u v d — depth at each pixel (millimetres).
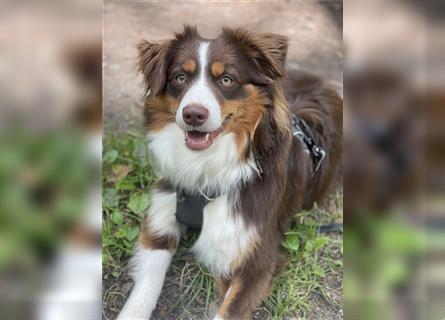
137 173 964
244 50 752
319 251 893
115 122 1085
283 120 788
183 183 807
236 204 794
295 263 856
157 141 808
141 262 815
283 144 796
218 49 742
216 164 783
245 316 748
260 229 786
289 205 868
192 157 785
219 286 796
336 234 932
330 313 813
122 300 805
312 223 931
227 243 790
